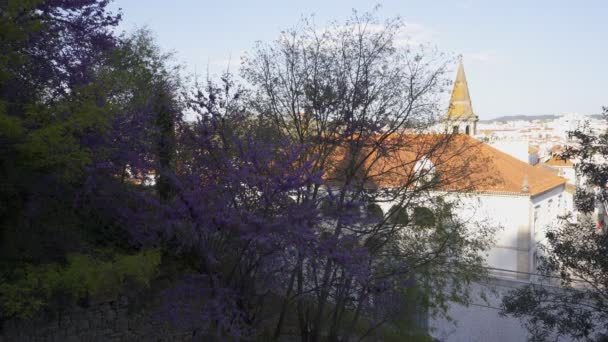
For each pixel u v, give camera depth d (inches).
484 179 727.7
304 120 650.2
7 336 423.8
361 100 628.4
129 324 519.5
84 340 479.8
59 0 448.1
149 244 469.7
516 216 1395.2
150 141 480.7
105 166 429.7
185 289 468.8
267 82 657.0
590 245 617.3
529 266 1387.8
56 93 438.0
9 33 374.6
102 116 397.1
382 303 684.1
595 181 597.0
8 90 407.5
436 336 1040.2
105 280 381.7
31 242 412.8
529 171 1598.2
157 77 699.4
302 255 455.8
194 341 515.5
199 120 493.7
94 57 478.6
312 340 631.8
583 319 585.9
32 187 402.9
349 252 481.7
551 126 6397.6
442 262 700.0
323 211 482.9
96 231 495.5
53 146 363.9
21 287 366.0
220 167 466.0
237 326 476.1
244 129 567.8
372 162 655.8
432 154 680.4
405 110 648.4
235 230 445.7
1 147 377.1
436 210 703.7
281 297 619.8
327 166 648.4
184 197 426.0
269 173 436.5
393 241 669.3
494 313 1017.5
